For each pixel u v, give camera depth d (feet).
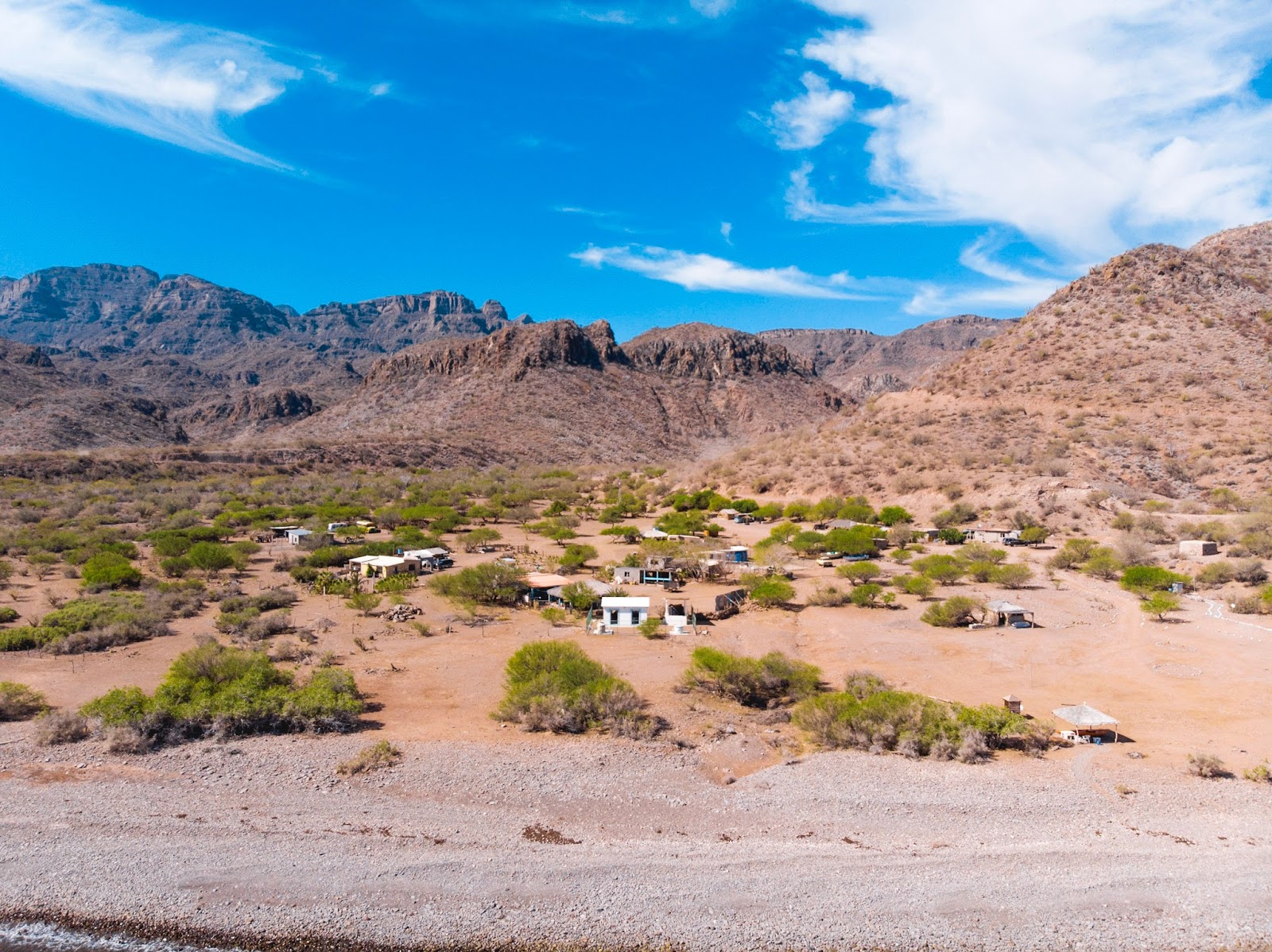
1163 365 285.23
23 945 46.98
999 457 246.06
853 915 49.42
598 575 167.53
